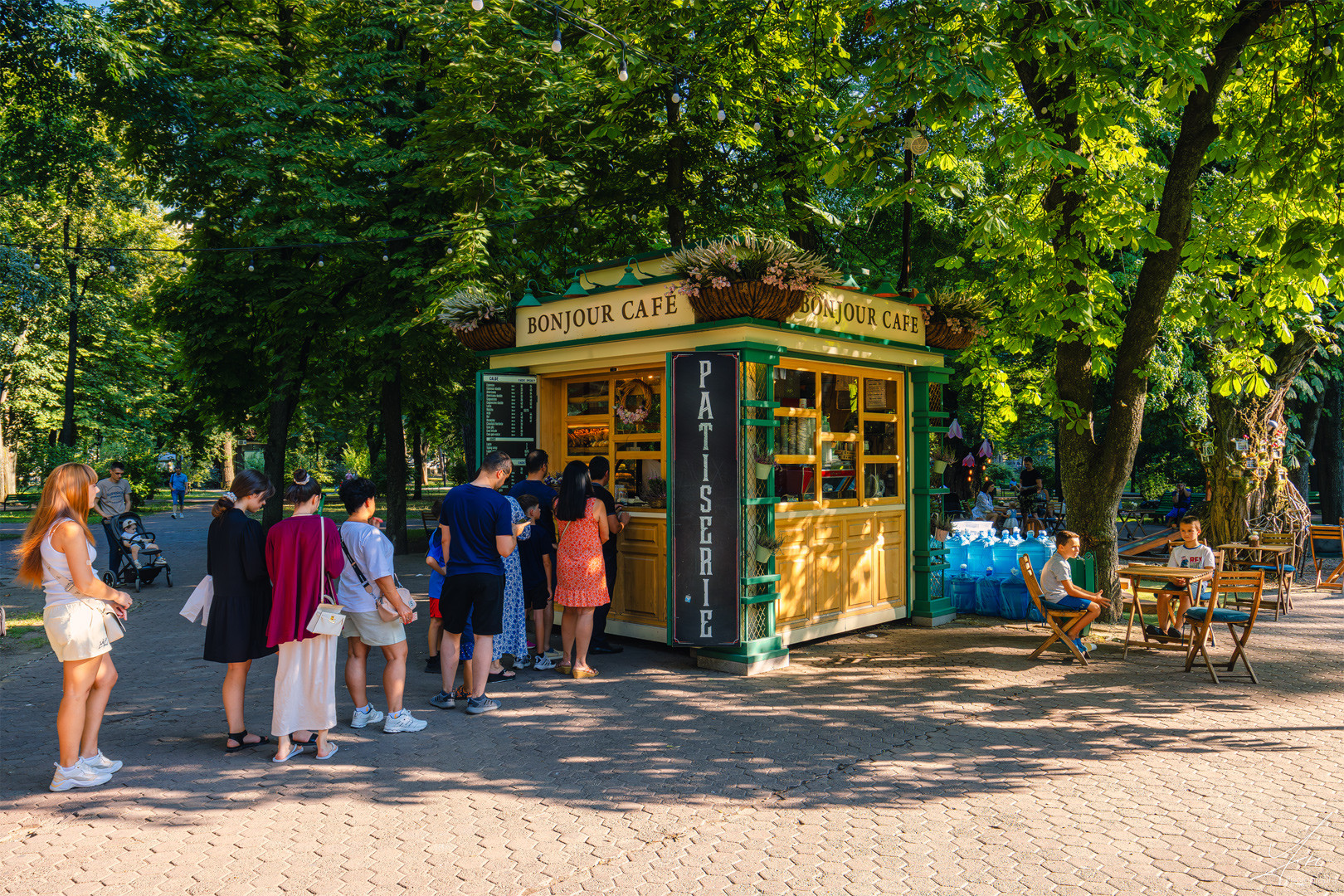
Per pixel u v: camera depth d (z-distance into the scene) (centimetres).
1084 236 930
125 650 870
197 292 1716
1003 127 769
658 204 1420
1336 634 934
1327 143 864
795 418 841
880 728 591
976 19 756
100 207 2647
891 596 967
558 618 931
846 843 412
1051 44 838
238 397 1945
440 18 1434
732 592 730
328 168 1688
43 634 945
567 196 1472
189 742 567
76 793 473
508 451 882
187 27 1669
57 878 376
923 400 998
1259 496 1352
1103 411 2336
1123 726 600
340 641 919
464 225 1370
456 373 1822
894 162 911
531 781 495
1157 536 1953
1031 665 779
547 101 1440
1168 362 1474
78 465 490
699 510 733
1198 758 533
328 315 1727
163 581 1412
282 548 520
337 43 1733
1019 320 1096
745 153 1444
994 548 1053
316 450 4541
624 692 688
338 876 379
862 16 912
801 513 839
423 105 1762
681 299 766
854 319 873
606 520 736
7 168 1775
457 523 629
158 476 3841
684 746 555
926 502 991
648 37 1232
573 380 917
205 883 372
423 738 573
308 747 548
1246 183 984
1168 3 848
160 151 1691
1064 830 427
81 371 3397
